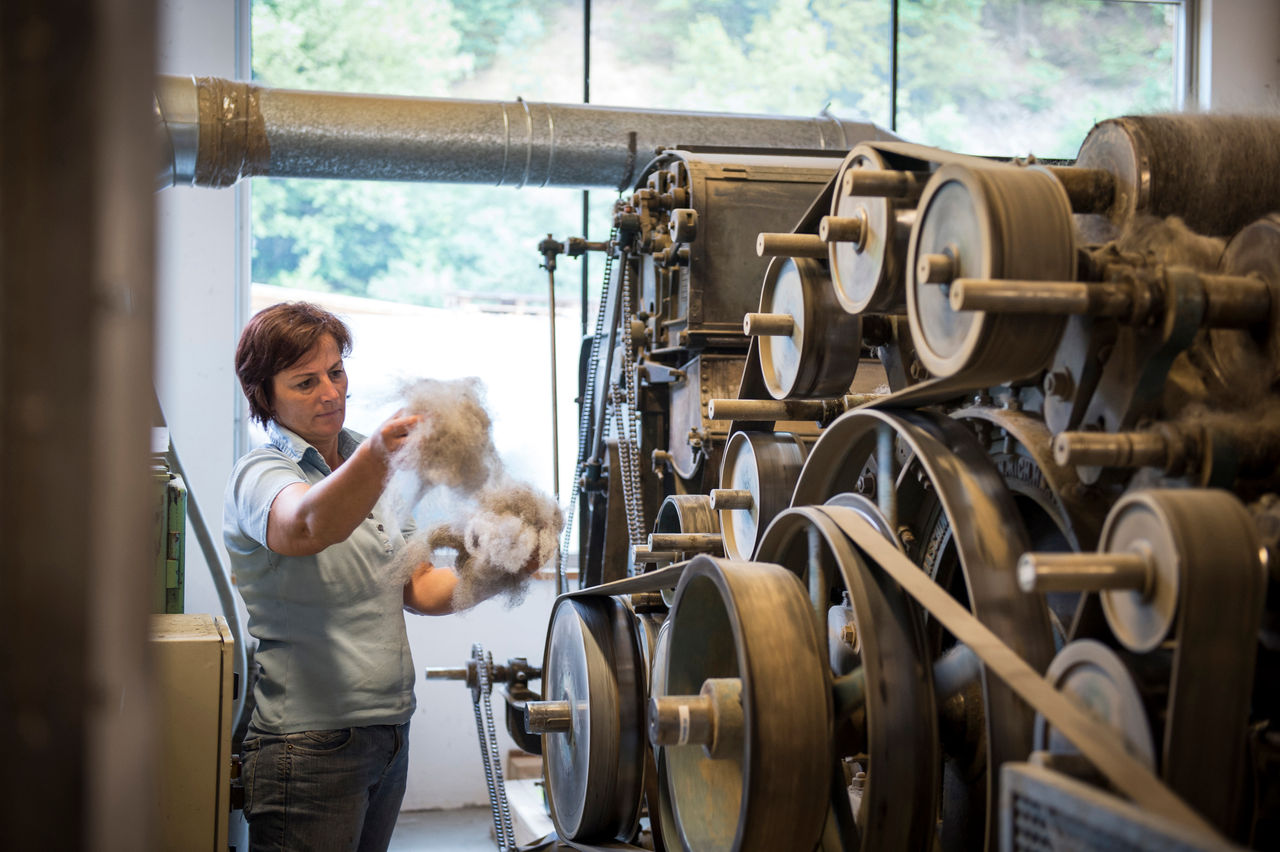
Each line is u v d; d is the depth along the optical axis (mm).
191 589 4367
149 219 762
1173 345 1172
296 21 4734
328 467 2391
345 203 5055
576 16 4930
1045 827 961
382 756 2297
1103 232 1453
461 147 3801
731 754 1431
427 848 4180
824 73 5070
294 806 2178
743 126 4082
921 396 1440
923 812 1315
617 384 3223
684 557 2324
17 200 742
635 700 2045
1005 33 5219
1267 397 1216
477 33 4891
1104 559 1019
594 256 5238
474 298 5207
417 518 2215
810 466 1694
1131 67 5316
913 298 1377
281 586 2213
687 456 2865
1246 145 1399
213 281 4426
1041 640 1247
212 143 3531
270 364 2307
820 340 1805
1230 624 990
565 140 3895
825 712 1361
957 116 5180
